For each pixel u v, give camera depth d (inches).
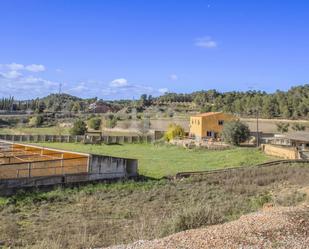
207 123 2682.1
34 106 6604.3
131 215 749.3
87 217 736.3
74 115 5118.1
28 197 915.4
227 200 874.8
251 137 2546.8
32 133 3287.4
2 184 965.2
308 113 4207.7
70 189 1043.9
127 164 1261.1
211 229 409.4
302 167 1483.8
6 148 1621.6
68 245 490.3
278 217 443.5
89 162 1164.5
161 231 498.3
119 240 502.9
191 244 359.3
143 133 3221.0
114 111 6043.3
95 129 3661.4
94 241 500.1
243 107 4849.9
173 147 2393.0
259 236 377.1
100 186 1103.6
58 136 2748.5
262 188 1079.6
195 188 1071.6
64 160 1144.8
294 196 830.5
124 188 1087.0
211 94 6501.0
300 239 368.2
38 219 714.8
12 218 711.7
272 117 4318.4
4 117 4547.2
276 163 1600.6
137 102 6648.6
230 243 356.5
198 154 2057.1
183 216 518.0
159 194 995.9
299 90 5017.2
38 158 1386.6
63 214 769.6
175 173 1374.3
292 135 2384.4
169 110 5541.3
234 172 1343.5
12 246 517.7
